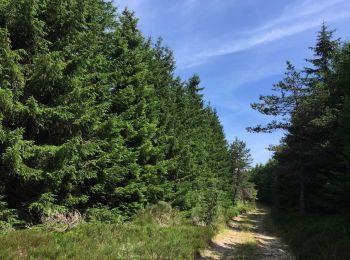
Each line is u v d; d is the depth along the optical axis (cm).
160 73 2917
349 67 2189
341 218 2083
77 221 1468
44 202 1362
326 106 2720
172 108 2986
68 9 1503
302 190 2927
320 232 1906
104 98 1856
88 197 1625
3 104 1223
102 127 1667
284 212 3966
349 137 1939
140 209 2089
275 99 2980
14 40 1397
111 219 1758
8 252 981
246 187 7656
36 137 1457
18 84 1301
